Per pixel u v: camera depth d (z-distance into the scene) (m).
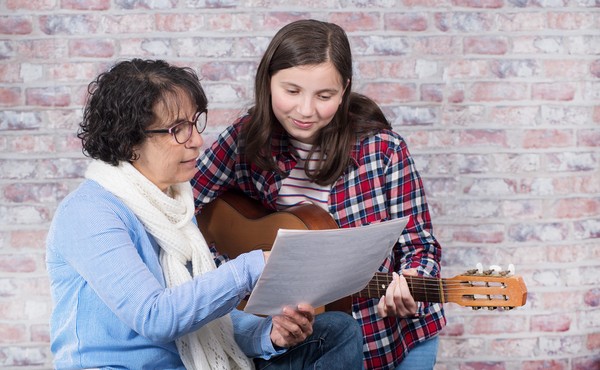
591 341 3.29
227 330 1.96
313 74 2.10
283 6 3.15
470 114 3.20
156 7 3.14
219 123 3.18
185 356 1.82
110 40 3.16
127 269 1.67
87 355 1.74
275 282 1.69
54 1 3.14
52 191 3.21
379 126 2.36
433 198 3.22
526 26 3.18
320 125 2.18
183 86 1.77
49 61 3.16
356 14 3.15
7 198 3.21
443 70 3.18
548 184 3.23
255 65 3.16
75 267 1.70
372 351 2.35
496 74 3.19
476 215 3.23
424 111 3.19
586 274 3.27
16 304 3.22
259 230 2.34
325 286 1.79
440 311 2.43
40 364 3.23
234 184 2.51
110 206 1.74
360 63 3.17
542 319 3.26
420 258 2.33
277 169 2.34
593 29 3.19
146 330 1.66
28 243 3.21
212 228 2.50
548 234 3.24
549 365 3.27
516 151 3.21
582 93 3.20
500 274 2.03
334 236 1.68
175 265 1.82
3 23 3.15
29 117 3.19
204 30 3.15
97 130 1.76
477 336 3.26
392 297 2.12
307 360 1.96
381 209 2.34
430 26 3.16
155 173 1.80
